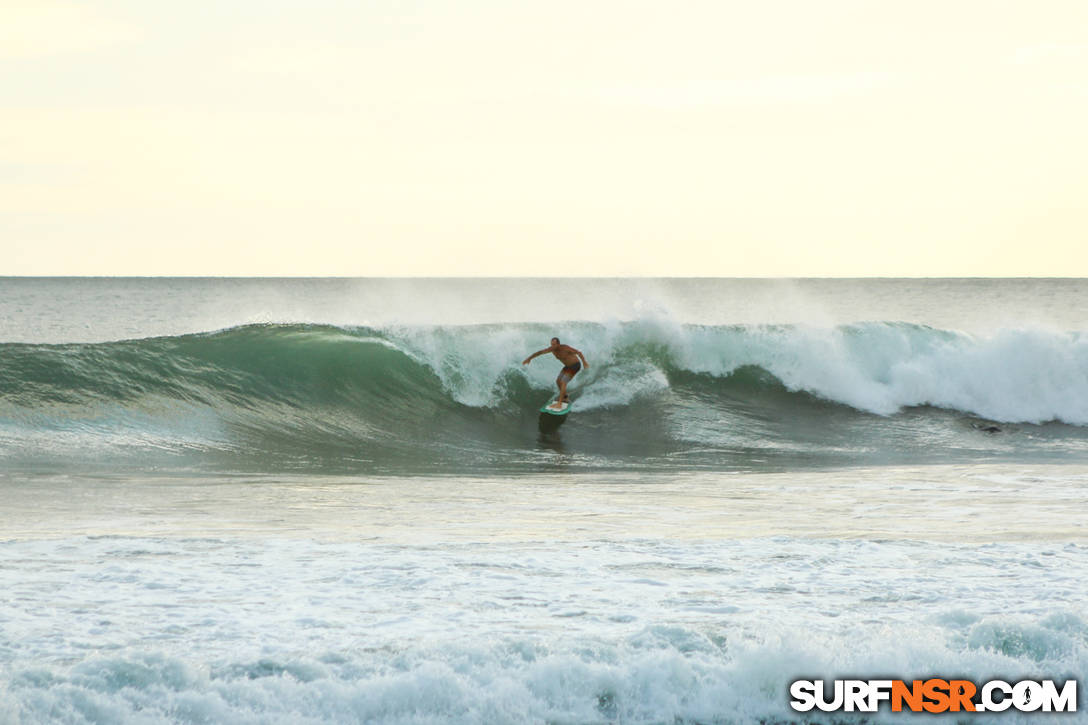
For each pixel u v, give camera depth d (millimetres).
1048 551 36875
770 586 31766
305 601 29328
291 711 22172
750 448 76062
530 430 79562
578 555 35719
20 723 20547
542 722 22891
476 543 37750
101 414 68062
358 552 35688
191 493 49906
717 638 26109
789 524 43781
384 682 23078
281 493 50938
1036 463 70625
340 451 68812
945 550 36938
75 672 22484
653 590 31172
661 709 23641
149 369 74375
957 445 79438
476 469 64062
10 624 26484
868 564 34688
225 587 30609
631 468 65938
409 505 48219
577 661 24328
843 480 60062
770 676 24516
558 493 53438
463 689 23203
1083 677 25109
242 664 23734
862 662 25078
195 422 70062
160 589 30234
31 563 32938
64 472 54656
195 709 21781
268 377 78438
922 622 27938
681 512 47094
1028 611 29391
